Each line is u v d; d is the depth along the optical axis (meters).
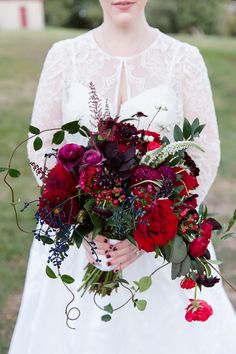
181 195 1.94
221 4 22.95
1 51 12.05
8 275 4.07
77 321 2.37
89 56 2.36
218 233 2.02
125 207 1.82
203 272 1.96
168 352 2.42
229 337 2.53
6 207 5.24
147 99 2.29
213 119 2.39
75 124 1.93
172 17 22.33
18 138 7.11
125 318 2.38
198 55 2.36
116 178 1.80
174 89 2.32
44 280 2.48
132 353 2.40
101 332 2.32
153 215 1.83
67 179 1.85
